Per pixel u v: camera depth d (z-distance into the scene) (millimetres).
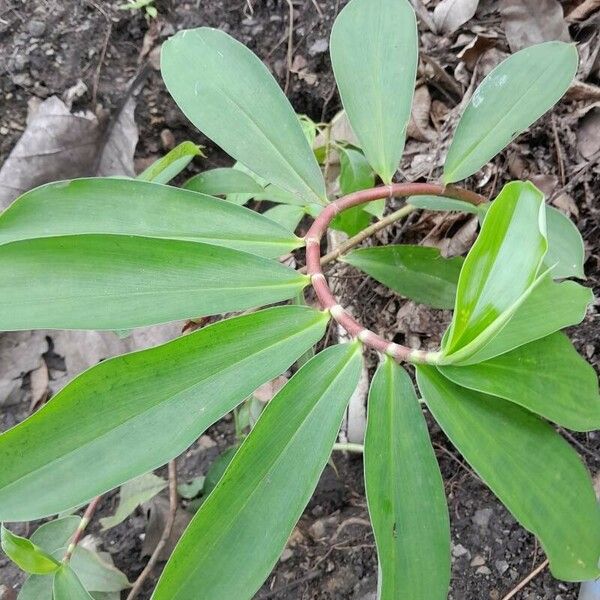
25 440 285
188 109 425
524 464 325
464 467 572
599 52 596
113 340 750
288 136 426
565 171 586
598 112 582
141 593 566
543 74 430
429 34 706
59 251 320
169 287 331
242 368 320
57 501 281
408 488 314
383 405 326
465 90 687
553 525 318
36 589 490
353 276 686
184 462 662
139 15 811
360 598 529
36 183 770
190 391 310
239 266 347
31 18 799
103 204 369
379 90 431
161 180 537
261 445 304
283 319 337
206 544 287
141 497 578
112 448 293
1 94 782
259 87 430
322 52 776
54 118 777
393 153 428
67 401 291
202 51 438
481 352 323
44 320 308
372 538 563
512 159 613
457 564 518
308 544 573
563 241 429
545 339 348
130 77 808
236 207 386
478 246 270
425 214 650
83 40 801
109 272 325
